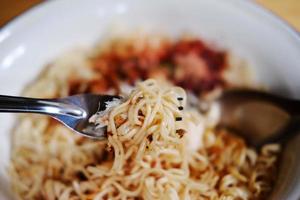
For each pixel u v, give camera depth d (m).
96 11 0.24
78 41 0.25
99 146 0.22
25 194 0.21
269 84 0.23
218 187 0.21
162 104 0.18
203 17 0.25
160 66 0.25
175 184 0.20
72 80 0.24
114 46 0.26
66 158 0.22
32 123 0.23
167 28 0.25
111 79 0.25
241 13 0.24
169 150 0.20
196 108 0.24
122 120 0.18
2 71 0.22
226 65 0.25
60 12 0.24
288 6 0.27
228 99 0.23
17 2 0.26
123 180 0.20
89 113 0.18
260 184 0.21
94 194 0.20
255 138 0.23
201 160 0.22
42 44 0.24
